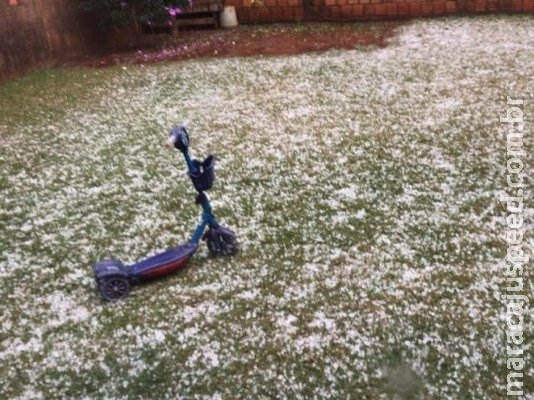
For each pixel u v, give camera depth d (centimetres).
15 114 490
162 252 271
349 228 287
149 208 319
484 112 425
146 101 505
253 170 355
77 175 366
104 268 246
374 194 319
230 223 297
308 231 287
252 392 195
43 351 220
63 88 557
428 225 286
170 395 196
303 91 502
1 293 255
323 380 198
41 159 395
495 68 525
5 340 227
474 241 271
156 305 240
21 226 310
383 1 767
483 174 335
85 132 440
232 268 262
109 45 717
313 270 256
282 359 208
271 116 447
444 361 203
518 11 740
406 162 354
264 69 582
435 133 394
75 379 206
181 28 803
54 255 282
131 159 384
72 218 314
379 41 664
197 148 394
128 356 214
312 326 223
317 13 792
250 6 803
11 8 578
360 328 221
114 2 658
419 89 486
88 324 232
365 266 257
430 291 238
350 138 394
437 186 324
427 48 614
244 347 215
